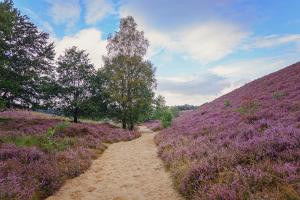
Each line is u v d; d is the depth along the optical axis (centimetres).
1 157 914
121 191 763
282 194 486
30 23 2503
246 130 1010
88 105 2777
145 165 1101
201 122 1816
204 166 721
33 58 2545
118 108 3119
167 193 719
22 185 675
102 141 1870
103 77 2995
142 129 4128
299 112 1088
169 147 1303
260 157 683
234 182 562
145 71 3041
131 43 3100
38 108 2605
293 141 698
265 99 1762
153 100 3206
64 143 1355
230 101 2428
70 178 900
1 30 1997
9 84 2194
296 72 2369
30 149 1020
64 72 2802
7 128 1756
